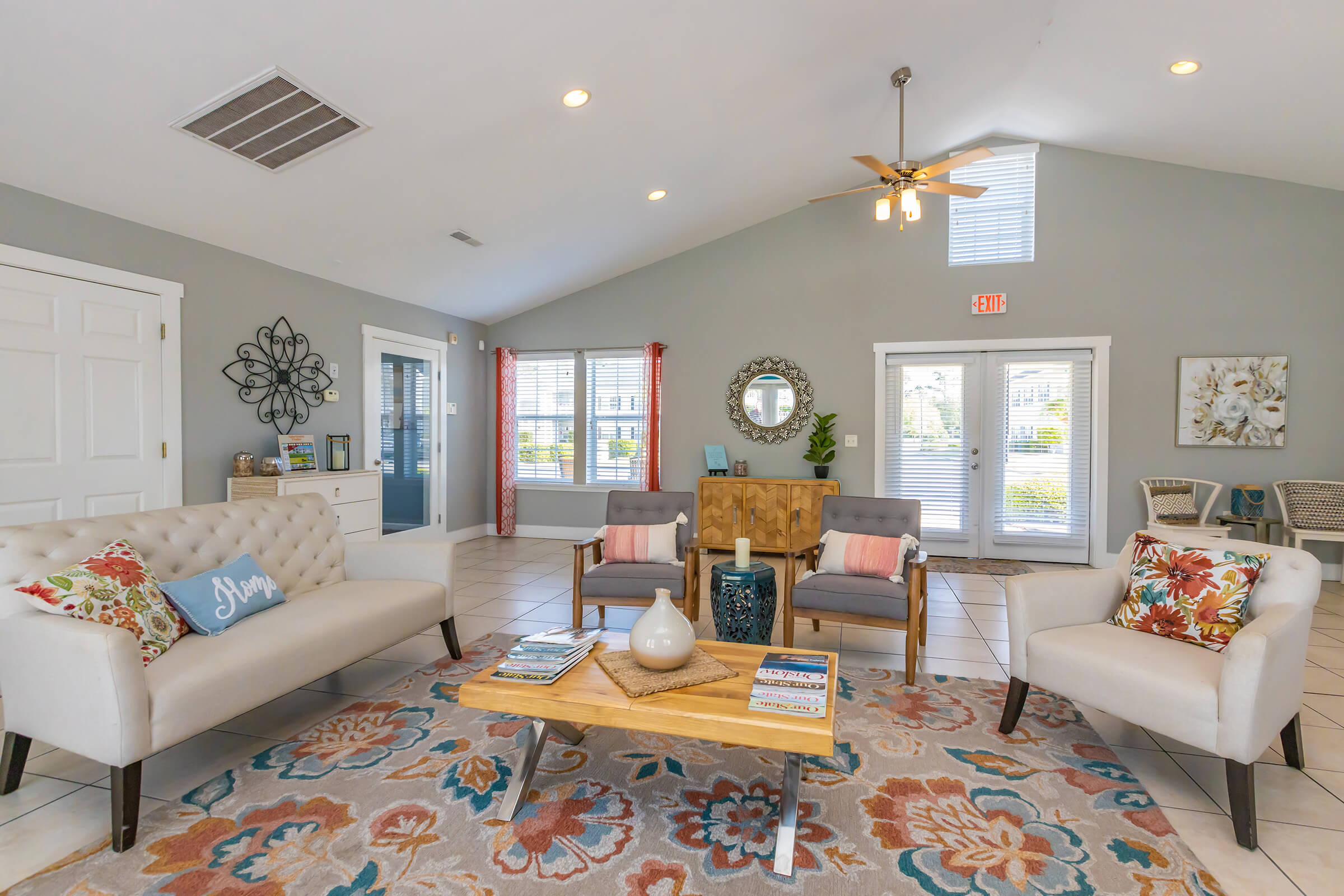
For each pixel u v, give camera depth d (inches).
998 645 134.3
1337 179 182.1
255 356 170.6
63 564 82.9
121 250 139.3
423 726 94.8
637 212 198.8
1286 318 192.1
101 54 96.0
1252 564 84.1
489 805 74.2
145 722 67.6
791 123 167.3
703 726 64.4
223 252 161.9
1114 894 59.6
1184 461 200.5
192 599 88.1
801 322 234.8
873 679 114.8
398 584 117.2
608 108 138.8
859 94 161.5
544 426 267.7
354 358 204.1
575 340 261.3
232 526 107.3
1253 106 156.3
